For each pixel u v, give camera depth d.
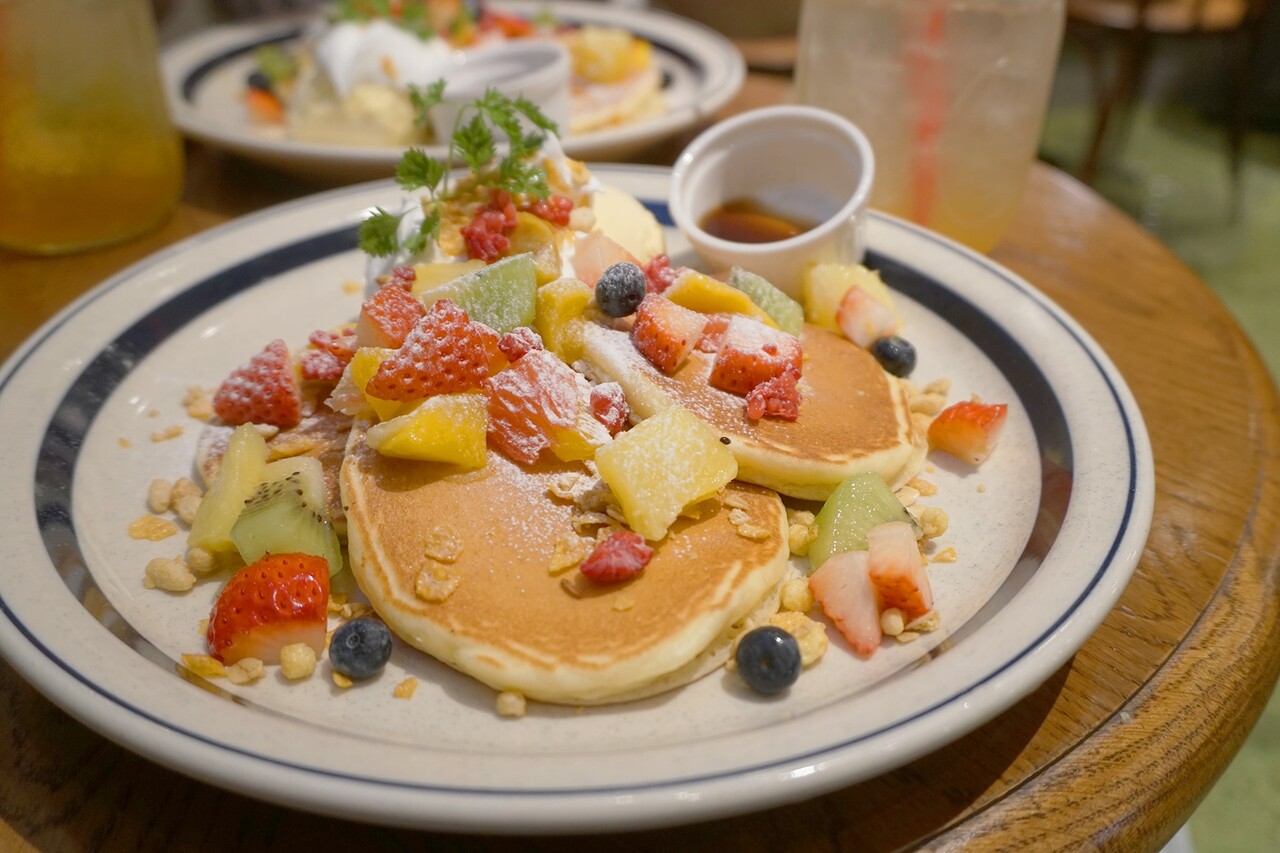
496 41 0.65
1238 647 0.26
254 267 0.38
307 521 0.27
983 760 0.23
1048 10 0.37
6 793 0.23
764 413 0.29
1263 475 0.31
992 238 0.41
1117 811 0.22
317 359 0.32
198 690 0.23
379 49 0.52
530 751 0.23
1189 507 0.30
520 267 0.30
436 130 0.50
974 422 0.30
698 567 0.26
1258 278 0.90
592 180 0.36
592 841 0.22
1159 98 1.21
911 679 0.23
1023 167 0.40
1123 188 1.02
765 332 0.30
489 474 0.28
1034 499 0.29
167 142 0.44
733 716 0.24
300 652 0.25
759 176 0.39
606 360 0.30
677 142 0.53
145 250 0.43
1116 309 0.39
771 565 0.26
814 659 0.25
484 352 0.28
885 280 0.38
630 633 0.24
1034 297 0.35
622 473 0.26
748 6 0.80
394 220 0.33
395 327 0.29
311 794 0.20
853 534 0.27
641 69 0.60
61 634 0.24
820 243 0.35
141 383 0.34
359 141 0.51
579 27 0.66
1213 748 0.24
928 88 0.38
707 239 0.36
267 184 0.49
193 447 0.32
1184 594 0.27
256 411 0.31
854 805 0.23
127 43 0.41
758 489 0.28
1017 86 0.38
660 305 0.30
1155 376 0.35
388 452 0.27
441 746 0.23
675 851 0.22
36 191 0.41
